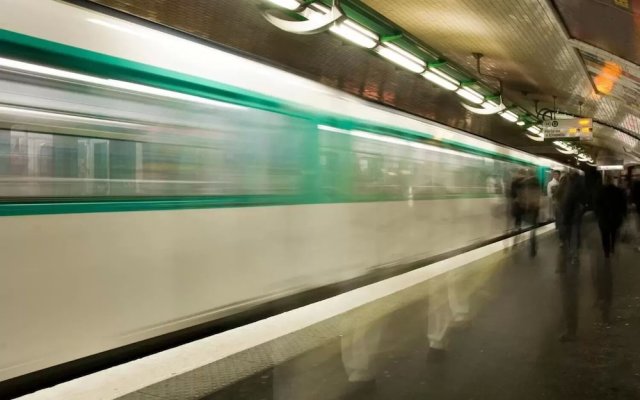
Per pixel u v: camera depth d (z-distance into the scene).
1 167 3.90
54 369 4.41
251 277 6.11
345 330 6.12
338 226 7.82
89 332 4.43
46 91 4.18
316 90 7.36
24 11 4.06
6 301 3.91
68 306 4.29
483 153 14.34
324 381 4.66
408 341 5.80
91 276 4.45
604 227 11.75
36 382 4.26
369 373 4.88
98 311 4.49
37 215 4.10
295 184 6.86
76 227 4.35
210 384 4.52
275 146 6.52
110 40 4.64
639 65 10.10
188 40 5.41
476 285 8.86
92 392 4.29
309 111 7.17
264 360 5.11
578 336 6.04
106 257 4.56
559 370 5.00
